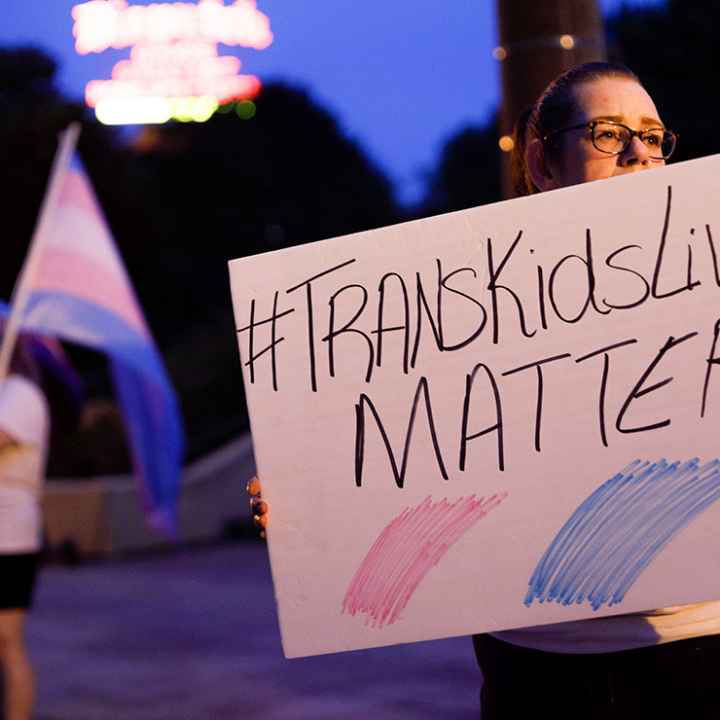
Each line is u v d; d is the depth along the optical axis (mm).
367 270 2350
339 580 2283
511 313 2277
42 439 5234
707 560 2129
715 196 2219
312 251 2375
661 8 19625
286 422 2338
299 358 2350
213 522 14164
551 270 2271
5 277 20391
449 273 2316
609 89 2447
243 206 26469
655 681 2238
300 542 2307
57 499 12914
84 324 5898
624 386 2207
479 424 2262
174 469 6754
